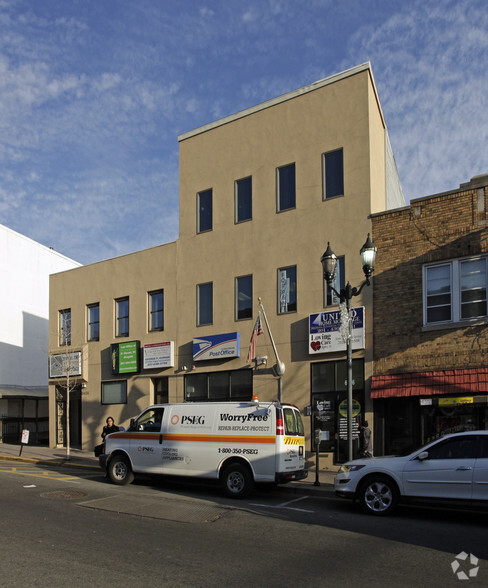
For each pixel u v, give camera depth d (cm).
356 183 1756
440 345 1534
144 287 2262
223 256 2030
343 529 907
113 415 2288
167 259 2202
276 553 747
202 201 2141
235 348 1909
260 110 2012
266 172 1962
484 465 958
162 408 1384
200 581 620
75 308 2528
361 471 1059
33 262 3722
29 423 3359
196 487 1404
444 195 1588
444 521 987
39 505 1070
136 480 1500
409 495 1009
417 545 798
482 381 1417
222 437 1270
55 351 2552
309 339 1744
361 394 1647
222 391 1958
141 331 2244
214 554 736
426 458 1011
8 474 1565
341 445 1658
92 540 796
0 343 3416
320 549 771
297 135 1909
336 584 618
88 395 2397
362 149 1759
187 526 912
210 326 2023
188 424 1324
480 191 1532
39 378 3672
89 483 1408
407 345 1587
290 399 1780
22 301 3606
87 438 2362
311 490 1318
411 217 1638
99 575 634
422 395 1521
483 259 1513
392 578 642
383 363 1616
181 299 2131
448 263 1567
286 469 1225
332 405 1697
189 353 2073
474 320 1486
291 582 622
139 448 1373
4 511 1001
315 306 1775
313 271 1798
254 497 1260
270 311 1873
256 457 1222
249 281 1958
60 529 862
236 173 2044
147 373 2192
